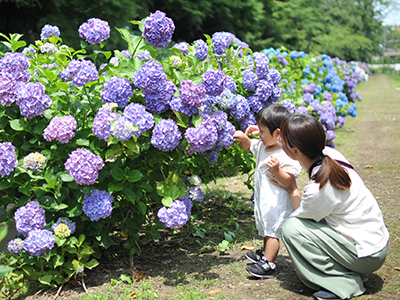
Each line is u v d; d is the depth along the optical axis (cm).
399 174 567
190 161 362
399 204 441
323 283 255
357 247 252
